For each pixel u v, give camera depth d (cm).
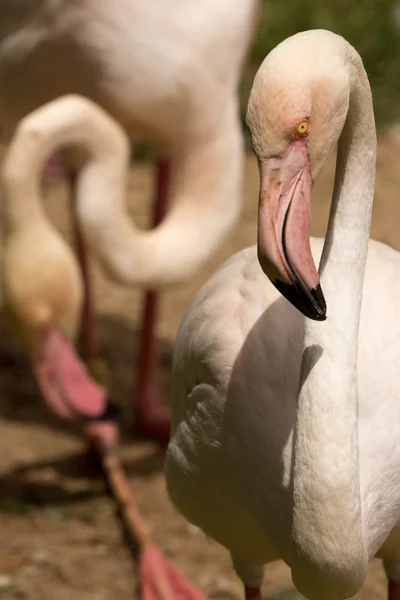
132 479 671
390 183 1086
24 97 708
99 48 663
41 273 632
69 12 661
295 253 310
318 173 323
